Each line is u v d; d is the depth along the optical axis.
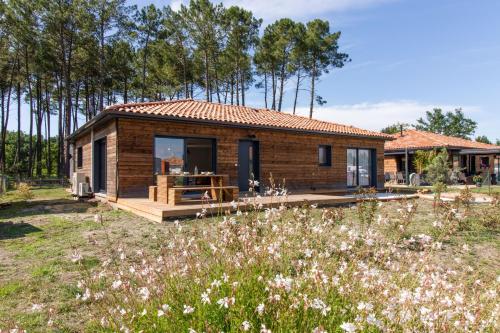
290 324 2.14
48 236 6.94
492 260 5.67
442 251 5.98
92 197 13.38
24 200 13.70
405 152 24.19
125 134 10.65
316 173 15.09
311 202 10.19
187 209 8.17
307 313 2.29
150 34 30.58
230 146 12.70
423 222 8.16
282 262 3.07
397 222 3.60
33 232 7.35
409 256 3.24
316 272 2.54
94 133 13.55
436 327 2.26
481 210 9.24
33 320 3.47
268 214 3.65
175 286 2.74
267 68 33.41
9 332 2.79
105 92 34.62
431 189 17.50
